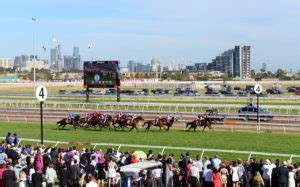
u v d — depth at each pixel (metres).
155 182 15.98
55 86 135.88
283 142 30.02
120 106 53.66
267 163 16.38
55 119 45.78
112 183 17.52
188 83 133.75
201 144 29.28
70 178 16.31
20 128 39.28
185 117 44.31
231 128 37.78
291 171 15.52
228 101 62.78
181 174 17.16
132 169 16.08
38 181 15.05
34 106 56.81
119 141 31.03
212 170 15.68
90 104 52.09
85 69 57.53
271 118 41.28
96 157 18.33
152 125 37.66
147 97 67.81
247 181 16.17
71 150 19.16
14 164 16.38
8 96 75.94
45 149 20.47
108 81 56.44
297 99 57.62
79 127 39.59
